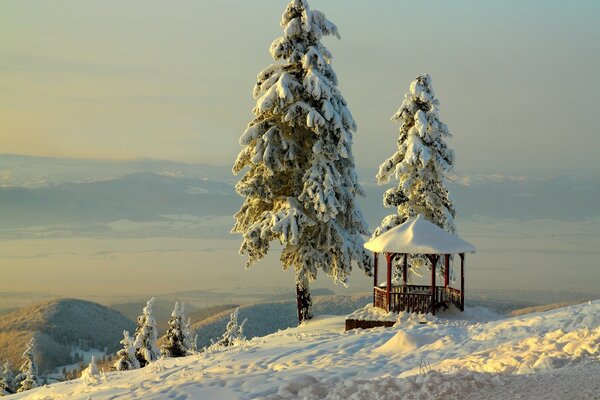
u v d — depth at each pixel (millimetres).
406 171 36125
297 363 18719
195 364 20938
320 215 31219
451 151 36281
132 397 16219
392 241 29594
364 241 33812
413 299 29531
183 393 15617
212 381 16484
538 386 10414
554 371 11508
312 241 32875
